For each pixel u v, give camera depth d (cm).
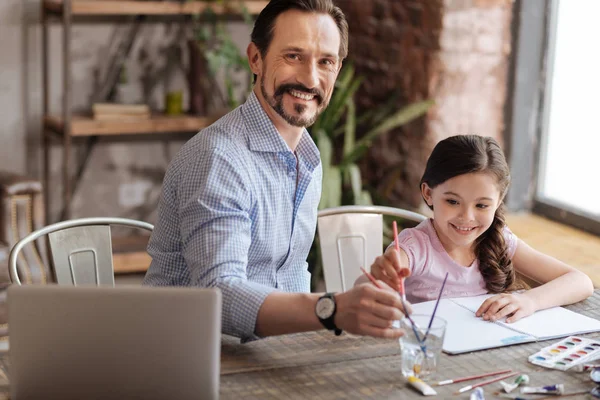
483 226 219
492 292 229
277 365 172
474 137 219
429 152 453
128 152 495
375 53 484
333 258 255
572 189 488
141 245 466
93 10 434
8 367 179
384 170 481
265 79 202
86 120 448
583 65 472
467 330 191
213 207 187
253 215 200
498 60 459
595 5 461
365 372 170
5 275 381
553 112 498
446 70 446
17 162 475
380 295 165
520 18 482
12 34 461
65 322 151
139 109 455
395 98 470
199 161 193
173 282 206
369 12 486
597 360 176
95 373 153
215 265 181
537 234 471
